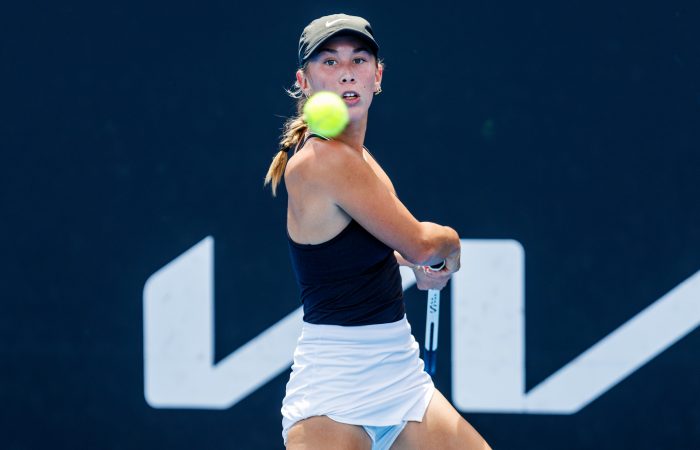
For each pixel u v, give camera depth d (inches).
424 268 436.1
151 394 583.8
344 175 381.1
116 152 575.8
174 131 572.7
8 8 572.4
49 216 581.0
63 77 574.2
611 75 546.3
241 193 573.6
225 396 581.6
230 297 578.2
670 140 544.7
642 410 556.4
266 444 580.7
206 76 568.7
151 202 577.3
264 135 569.3
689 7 538.6
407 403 417.1
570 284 557.3
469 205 559.5
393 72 557.9
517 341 563.5
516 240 558.6
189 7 566.3
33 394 587.8
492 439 568.4
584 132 550.0
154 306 580.7
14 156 579.5
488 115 554.9
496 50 552.1
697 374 551.2
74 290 582.9
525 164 554.9
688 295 549.0
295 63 564.7
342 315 403.9
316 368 406.6
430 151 559.2
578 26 546.3
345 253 394.6
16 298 585.3
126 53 570.9
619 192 550.0
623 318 554.6
